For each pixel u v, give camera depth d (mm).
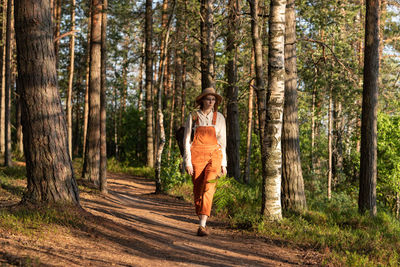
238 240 5262
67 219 4590
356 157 20172
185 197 11391
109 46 20922
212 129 5039
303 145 20219
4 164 14594
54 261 3094
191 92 22734
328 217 7902
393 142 18859
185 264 3658
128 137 30406
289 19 8969
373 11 9844
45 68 5352
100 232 4535
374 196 9828
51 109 5367
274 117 6297
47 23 5441
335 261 4219
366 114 9930
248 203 8602
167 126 23688
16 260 2924
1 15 16609
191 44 12625
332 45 12719
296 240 5324
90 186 11359
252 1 9180
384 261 4516
